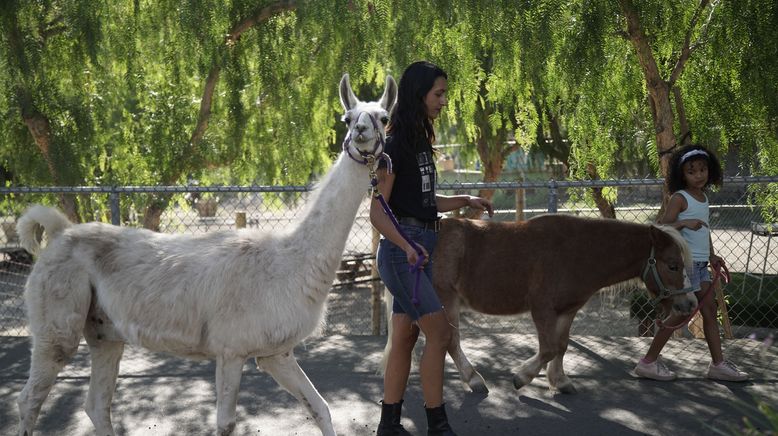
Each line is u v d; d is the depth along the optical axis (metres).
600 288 5.20
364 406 4.94
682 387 5.25
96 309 3.98
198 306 3.72
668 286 5.04
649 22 6.49
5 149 10.20
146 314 3.79
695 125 7.45
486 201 4.41
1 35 8.34
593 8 6.52
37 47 8.43
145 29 9.00
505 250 5.21
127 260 3.88
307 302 3.71
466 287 5.29
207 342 3.76
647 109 8.26
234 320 3.66
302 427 4.57
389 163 3.71
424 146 3.96
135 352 6.25
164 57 9.30
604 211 9.49
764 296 8.51
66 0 8.37
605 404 4.92
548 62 7.22
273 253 3.75
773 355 6.03
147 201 10.19
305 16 8.20
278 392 5.21
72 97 9.29
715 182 5.43
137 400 5.08
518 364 5.92
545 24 6.58
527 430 4.48
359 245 13.91
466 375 5.26
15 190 6.85
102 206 10.38
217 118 10.41
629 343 6.54
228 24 8.90
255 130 10.27
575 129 8.13
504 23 6.99
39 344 3.90
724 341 6.51
